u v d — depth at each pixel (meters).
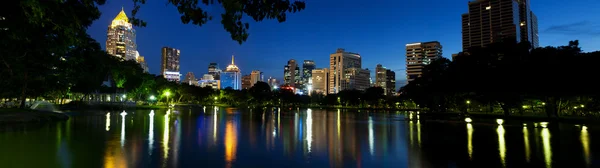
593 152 17.64
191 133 25.50
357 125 37.47
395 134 26.92
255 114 64.81
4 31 14.05
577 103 59.31
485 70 42.88
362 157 15.98
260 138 23.00
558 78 37.06
